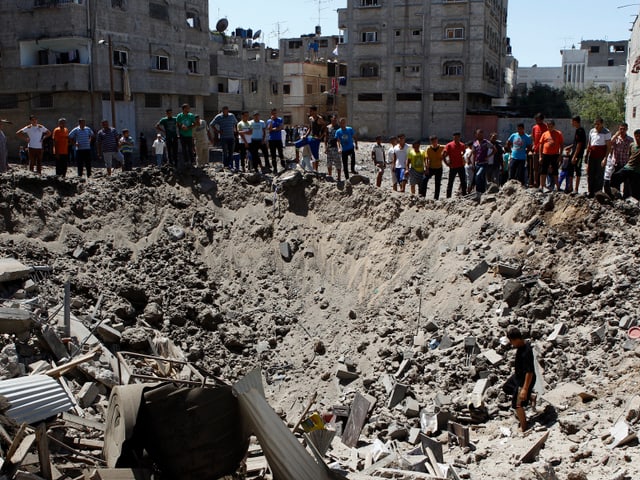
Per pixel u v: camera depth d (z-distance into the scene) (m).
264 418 8.30
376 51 60.91
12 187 18.52
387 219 18.83
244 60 55.53
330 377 15.18
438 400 12.88
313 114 21.44
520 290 14.85
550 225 16.45
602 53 102.06
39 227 18.09
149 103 44.41
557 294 14.66
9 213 17.86
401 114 61.06
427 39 59.16
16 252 16.80
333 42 81.94
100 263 17.80
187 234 19.77
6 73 40.91
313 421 10.62
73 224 18.72
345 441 12.51
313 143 21.56
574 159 17.48
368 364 15.26
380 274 17.86
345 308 17.56
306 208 20.27
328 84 73.00
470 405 12.29
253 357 16.36
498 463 10.23
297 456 8.34
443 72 59.31
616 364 12.09
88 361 11.55
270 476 9.14
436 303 16.09
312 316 17.62
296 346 16.64
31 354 11.42
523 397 11.02
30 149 20.75
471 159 19.92
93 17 39.31
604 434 9.93
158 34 43.97
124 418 8.22
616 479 8.66
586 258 15.33
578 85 96.81
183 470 8.38
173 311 16.77
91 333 12.84
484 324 14.70
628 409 10.34
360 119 62.41
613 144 17.33
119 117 41.94
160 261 18.59
